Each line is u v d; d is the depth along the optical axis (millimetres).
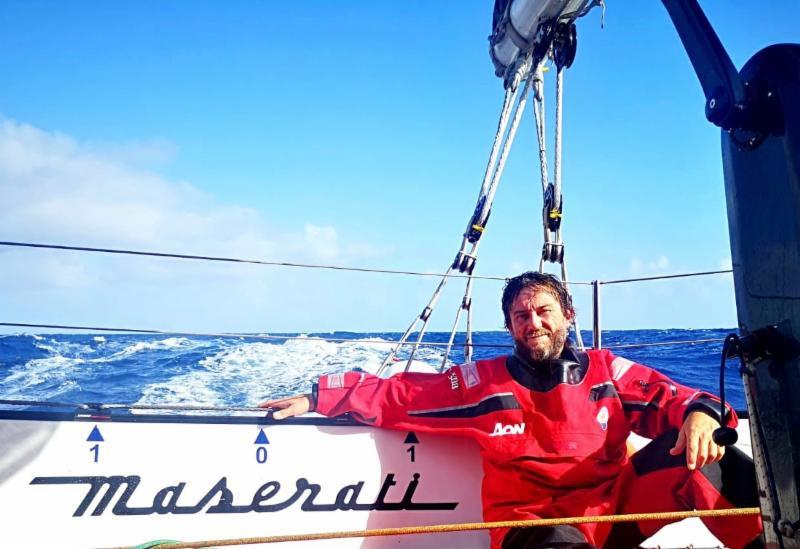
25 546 2609
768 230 1505
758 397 1593
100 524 2699
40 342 16234
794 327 1439
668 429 2760
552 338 2760
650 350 14273
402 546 2963
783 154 1443
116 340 16562
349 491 2961
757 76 1518
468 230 4469
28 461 2662
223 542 2146
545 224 4305
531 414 2748
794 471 1486
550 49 4223
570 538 2330
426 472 3043
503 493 2750
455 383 2936
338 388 3018
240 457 2883
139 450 2789
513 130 4539
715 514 2293
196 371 11289
